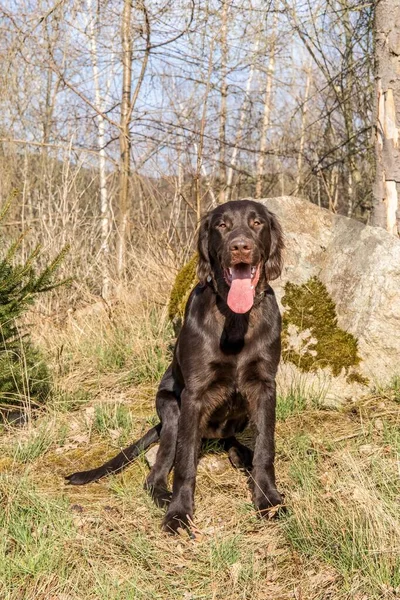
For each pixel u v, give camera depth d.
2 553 2.83
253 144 12.53
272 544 3.00
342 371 4.55
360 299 4.60
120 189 8.23
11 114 10.40
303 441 3.85
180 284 5.97
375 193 5.18
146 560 2.91
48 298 7.32
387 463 3.41
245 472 3.85
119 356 5.77
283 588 2.71
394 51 4.92
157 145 8.48
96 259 7.83
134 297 6.79
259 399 3.65
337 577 2.70
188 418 3.56
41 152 10.34
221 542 2.98
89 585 2.76
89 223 8.27
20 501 3.28
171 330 5.85
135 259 7.19
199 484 3.70
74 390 5.09
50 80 10.72
